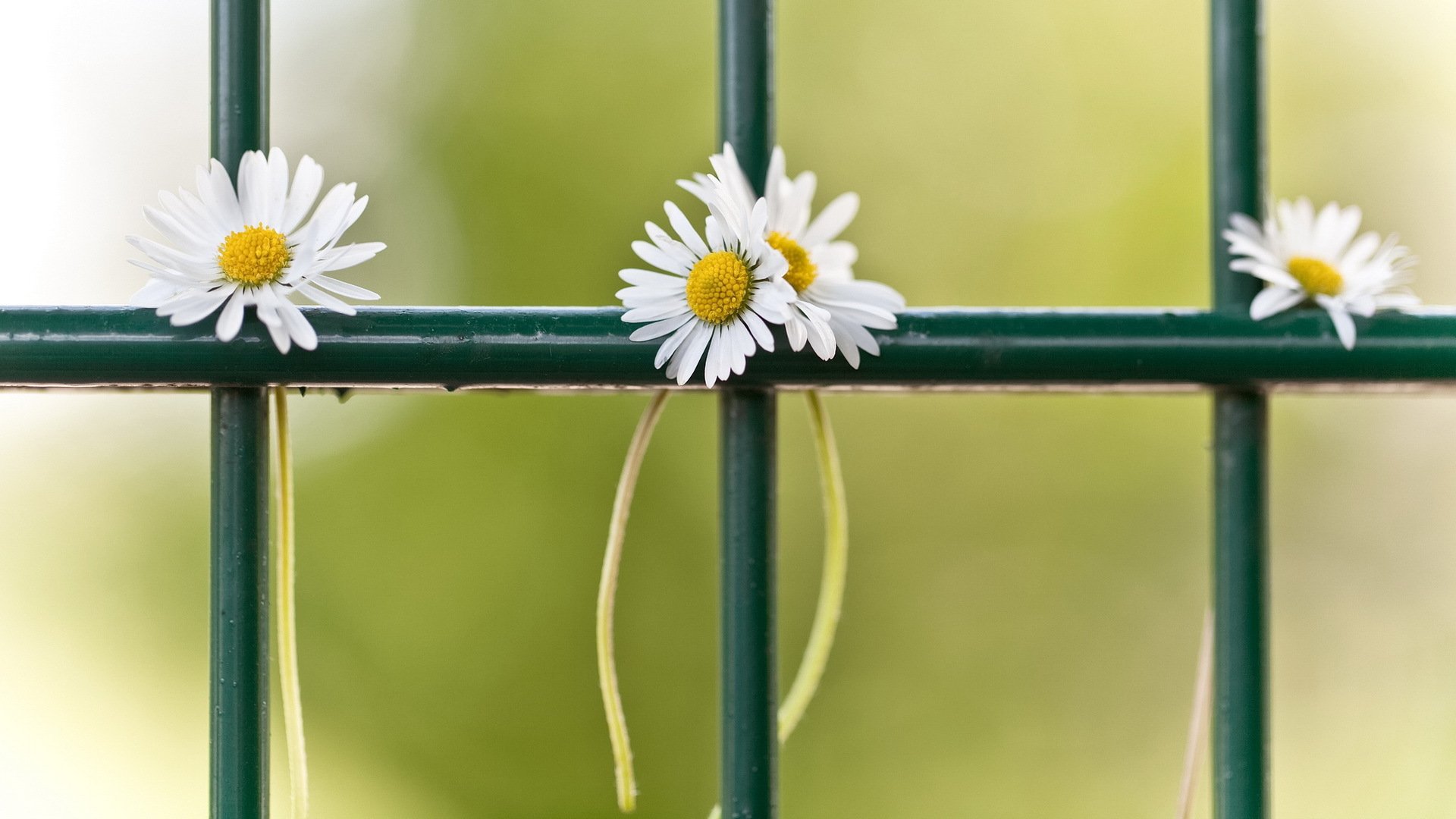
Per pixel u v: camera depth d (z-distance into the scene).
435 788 1.31
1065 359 0.49
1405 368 0.49
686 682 1.34
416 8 1.36
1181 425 1.43
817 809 1.39
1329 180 1.42
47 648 1.30
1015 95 1.44
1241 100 0.50
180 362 0.48
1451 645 1.39
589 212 1.37
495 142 1.37
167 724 1.29
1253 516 0.50
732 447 0.49
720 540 0.49
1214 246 0.50
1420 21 1.40
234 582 0.49
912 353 0.49
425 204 1.36
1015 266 1.44
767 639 0.49
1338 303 0.49
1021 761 1.41
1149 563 1.43
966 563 1.43
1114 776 1.41
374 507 1.31
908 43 1.44
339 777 1.28
